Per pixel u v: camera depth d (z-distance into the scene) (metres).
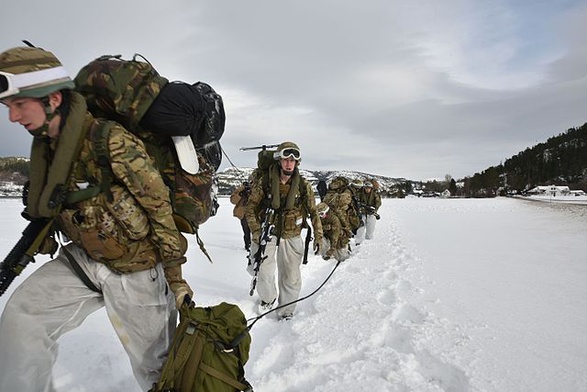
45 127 1.77
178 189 2.14
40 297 1.98
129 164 1.85
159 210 1.95
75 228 1.91
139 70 1.95
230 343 2.11
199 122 2.08
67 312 2.07
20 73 1.65
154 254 2.11
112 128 1.85
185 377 1.98
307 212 4.71
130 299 2.10
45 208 1.84
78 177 1.87
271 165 4.59
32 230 2.00
